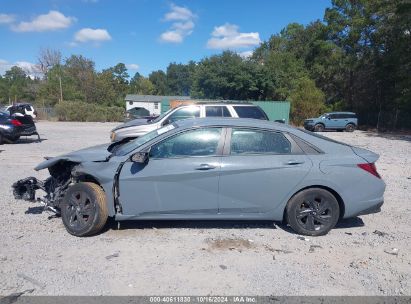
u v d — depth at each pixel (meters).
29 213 5.76
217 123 4.95
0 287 3.51
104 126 29.11
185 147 4.87
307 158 4.88
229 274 3.84
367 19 34.69
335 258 4.27
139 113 36.91
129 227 5.15
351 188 4.89
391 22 32.09
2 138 14.91
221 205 4.84
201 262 4.11
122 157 4.84
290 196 4.86
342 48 37.94
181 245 4.56
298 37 48.34
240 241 4.72
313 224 4.92
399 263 4.16
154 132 5.39
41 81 58.31
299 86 36.97
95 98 57.50
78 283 3.61
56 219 5.48
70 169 5.29
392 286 3.64
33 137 18.44
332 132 30.23
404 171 10.23
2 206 6.10
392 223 5.54
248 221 5.43
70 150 13.34
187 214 4.86
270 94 41.78
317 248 4.54
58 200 5.21
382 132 31.08
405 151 15.70
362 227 5.33
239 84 40.16
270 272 3.90
